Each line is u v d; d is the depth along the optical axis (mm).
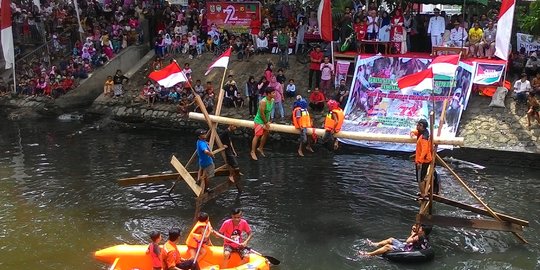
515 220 11242
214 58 24266
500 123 17641
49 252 11156
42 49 26766
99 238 11805
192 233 10102
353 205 13711
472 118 18125
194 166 16781
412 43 21375
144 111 21797
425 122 12188
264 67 23016
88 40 25703
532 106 17188
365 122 18828
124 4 29328
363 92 19688
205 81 22703
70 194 14414
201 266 10172
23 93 25188
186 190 14891
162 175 14086
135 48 26203
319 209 13469
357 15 21734
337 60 20953
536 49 20234
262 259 10055
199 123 20766
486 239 11867
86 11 28906
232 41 24172
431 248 10992
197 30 25031
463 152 17109
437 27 20375
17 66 26422
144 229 12297
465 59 19172
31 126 22094
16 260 10812
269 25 24766
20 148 18859
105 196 14305
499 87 18422
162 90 22172
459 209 13375
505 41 18203
